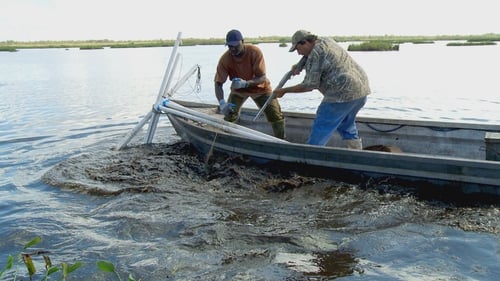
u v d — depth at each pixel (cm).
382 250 429
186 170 677
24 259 285
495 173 498
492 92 1509
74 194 606
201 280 386
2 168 745
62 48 9494
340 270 396
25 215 537
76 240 467
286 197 567
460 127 653
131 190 602
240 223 495
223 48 6738
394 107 1283
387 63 2903
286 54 4206
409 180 550
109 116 1232
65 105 1451
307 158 611
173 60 891
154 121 837
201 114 748
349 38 10325
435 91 1584
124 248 445
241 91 755
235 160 683
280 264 408
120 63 3800
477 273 385
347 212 514
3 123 1149
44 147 883
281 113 769
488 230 457
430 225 473
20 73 2892
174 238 465
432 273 387
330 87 605
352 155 575
